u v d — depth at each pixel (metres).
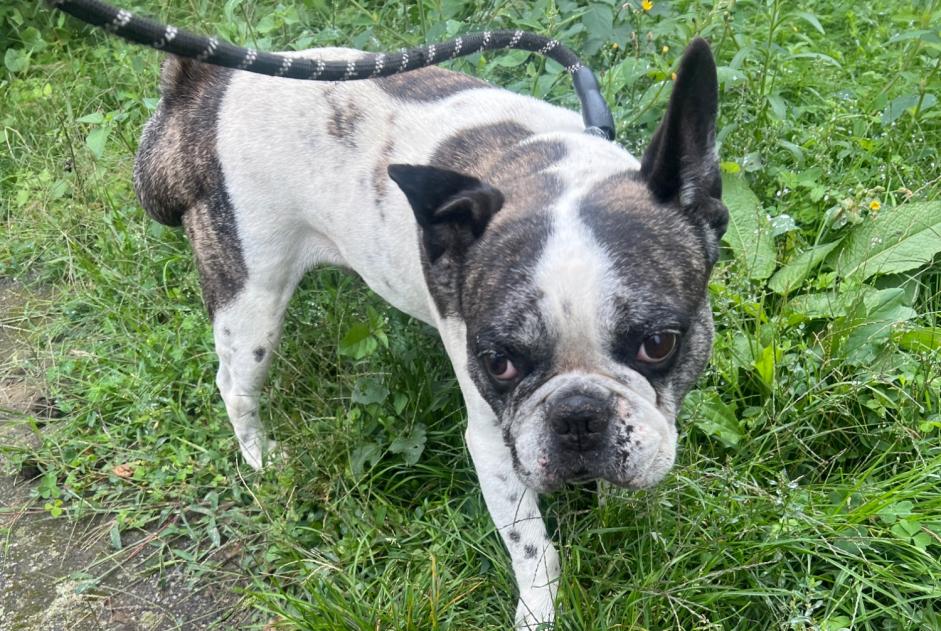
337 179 0.78
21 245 1.12
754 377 0.84
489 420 0.70
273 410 0.89
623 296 0.60
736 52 1.07
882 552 0.72
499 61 1.00
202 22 1.19
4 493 0.88
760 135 1.03
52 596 0.79
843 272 0.92
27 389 0.97
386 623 0.72
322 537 0.80
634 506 0.74
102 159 1.18
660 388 0.64
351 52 0.83
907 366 0.81
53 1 0.56
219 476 0.86
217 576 0.80
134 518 0.84
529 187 0.68
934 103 1.03
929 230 0.90
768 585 0.71
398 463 0.84
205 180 0.81
